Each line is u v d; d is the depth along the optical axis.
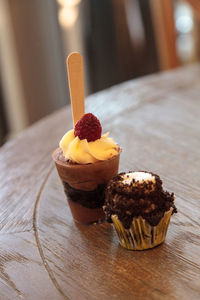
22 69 1.32
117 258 0.37
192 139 0.59
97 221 0.42
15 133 1.39
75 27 1.33
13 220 0.44
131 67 1.43
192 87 0.81
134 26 1.38
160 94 0.79
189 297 0.33
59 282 0.35
